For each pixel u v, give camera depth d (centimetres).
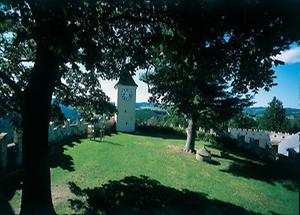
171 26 803
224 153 2734
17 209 1045
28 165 900
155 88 1318
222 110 2309
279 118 7675
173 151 2494
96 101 1466
